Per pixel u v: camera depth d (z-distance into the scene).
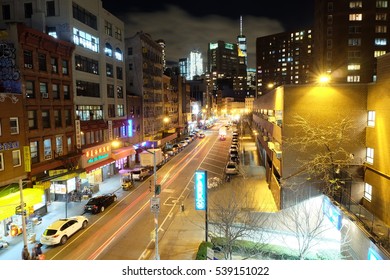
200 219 29.14
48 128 32.31
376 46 78.62
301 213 25.09
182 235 25.83
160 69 73.94
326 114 27.64
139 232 26.52
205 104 157.88
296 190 28.05
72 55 36.69
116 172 48.62
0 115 25.66
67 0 36.03
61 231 24.25
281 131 28.80
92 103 41.75
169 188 40.00
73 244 24.23
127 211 31.66
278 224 24.69
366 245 16.62
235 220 23.31
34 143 30.42
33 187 28.12
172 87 89.25
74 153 36.62
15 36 28.19
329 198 23.88
